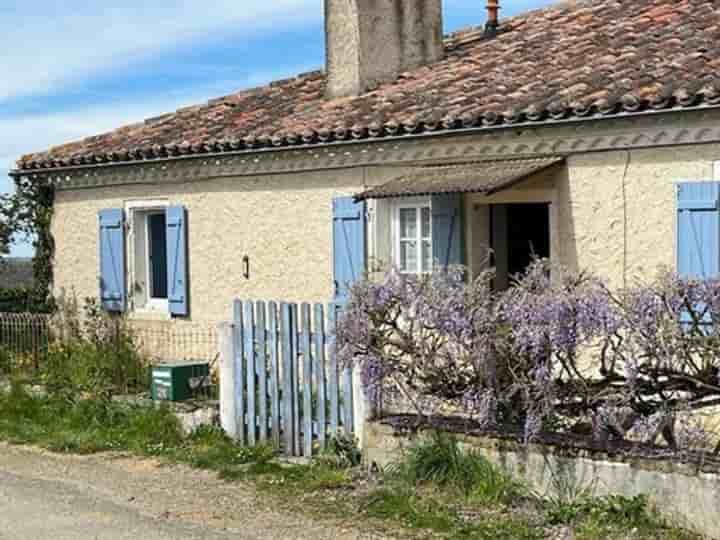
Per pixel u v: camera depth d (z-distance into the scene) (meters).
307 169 12.88
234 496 8.57
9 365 14.21
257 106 15.11
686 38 11.39
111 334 14.42
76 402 11.98
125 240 15.20
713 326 7.11
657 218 9.94
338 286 12.50
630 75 10.51
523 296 7.88
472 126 10.89
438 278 8.49
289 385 9.91
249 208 13.60
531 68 12.27
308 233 12.96
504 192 11.15
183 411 11.02
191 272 14.32
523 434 8.01
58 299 16.30
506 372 7.99
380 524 7.60
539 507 7.68
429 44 14.48
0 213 16.44
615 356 7.48
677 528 7.08
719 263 9.48
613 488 7.44
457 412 8.52
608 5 14.34
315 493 8.51
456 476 8.12
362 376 8.77
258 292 13.55
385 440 8.81
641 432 7.36
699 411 7.53
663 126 9.77
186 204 14.34
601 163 10.31
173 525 7.77
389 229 12.24
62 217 16.22
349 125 12.05
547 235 12.24
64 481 9.27
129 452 10.38
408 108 12.06
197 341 14.25
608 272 10.28
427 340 8.38
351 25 13.86
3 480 9.37
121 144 15.09
